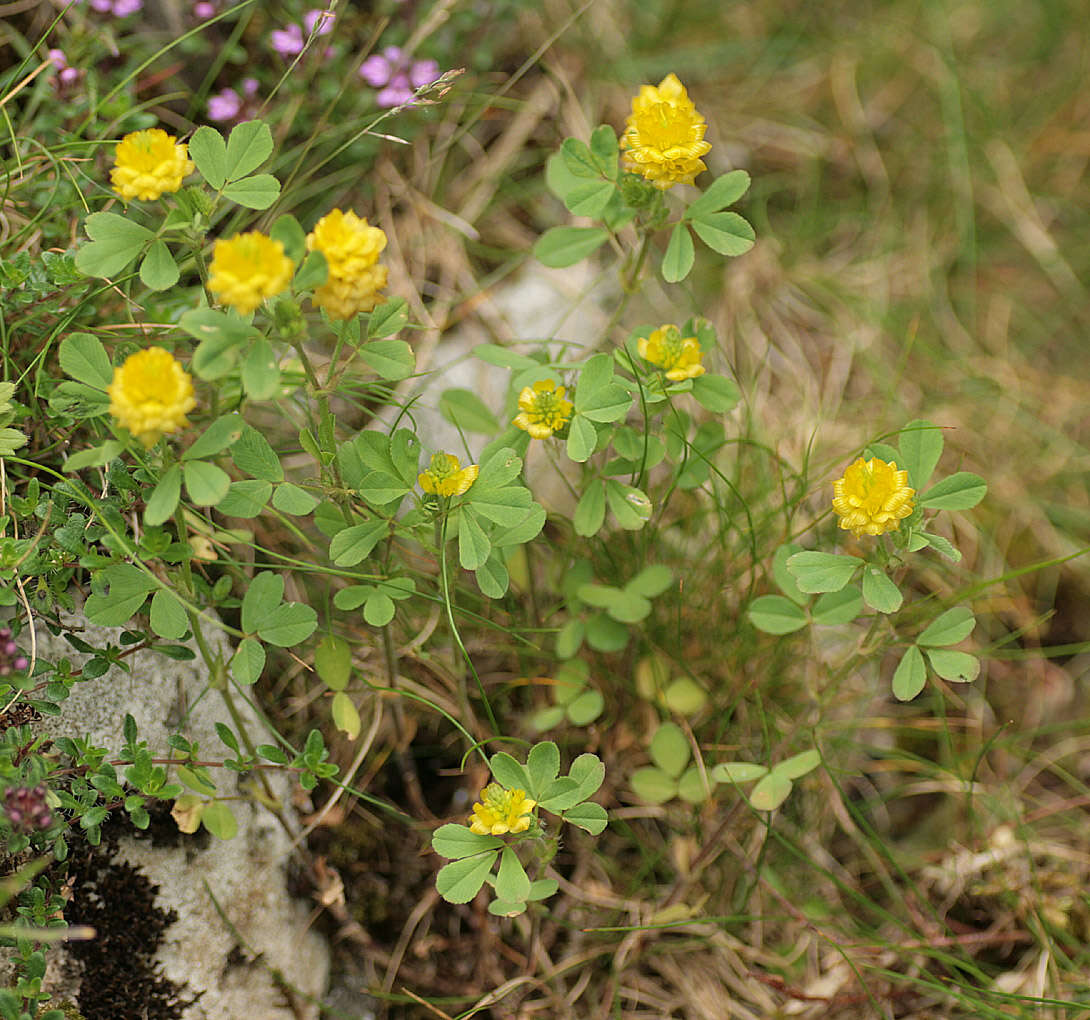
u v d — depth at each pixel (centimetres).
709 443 61
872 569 56
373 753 63
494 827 55
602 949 61
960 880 63
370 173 67
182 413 53
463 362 66
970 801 63
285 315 54
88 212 60
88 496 57
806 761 59
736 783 61
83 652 57
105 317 61
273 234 53
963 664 57
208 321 53
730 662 64
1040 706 67
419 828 62
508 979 61
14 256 59
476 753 63
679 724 63
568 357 67
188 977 58
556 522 64
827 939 60
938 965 62
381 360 56
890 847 65
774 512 63
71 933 54
